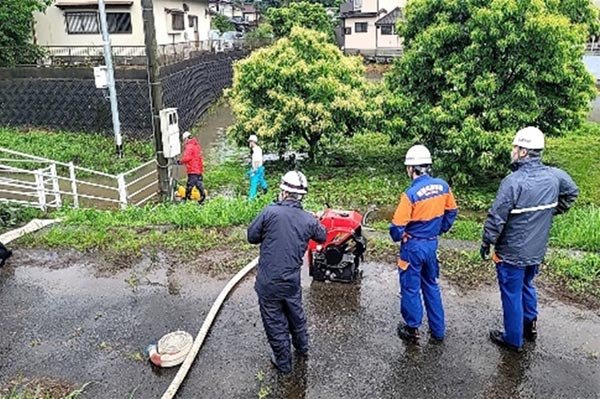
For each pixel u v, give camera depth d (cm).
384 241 646
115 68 1620
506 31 980
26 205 852
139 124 1582
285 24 3806
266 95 1259
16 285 543
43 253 628
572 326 446
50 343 435
